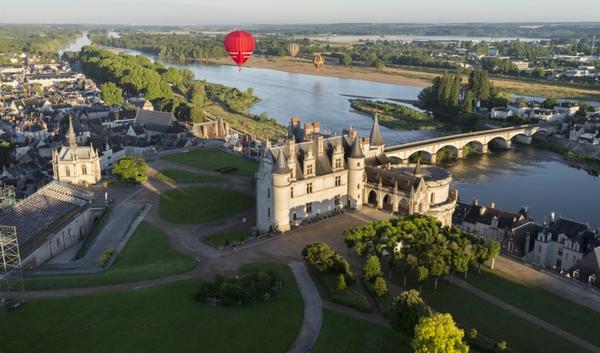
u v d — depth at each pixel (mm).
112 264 143375
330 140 185000
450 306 124000
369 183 188625
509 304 127250
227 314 111938
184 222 177375
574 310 126500
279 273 135375
